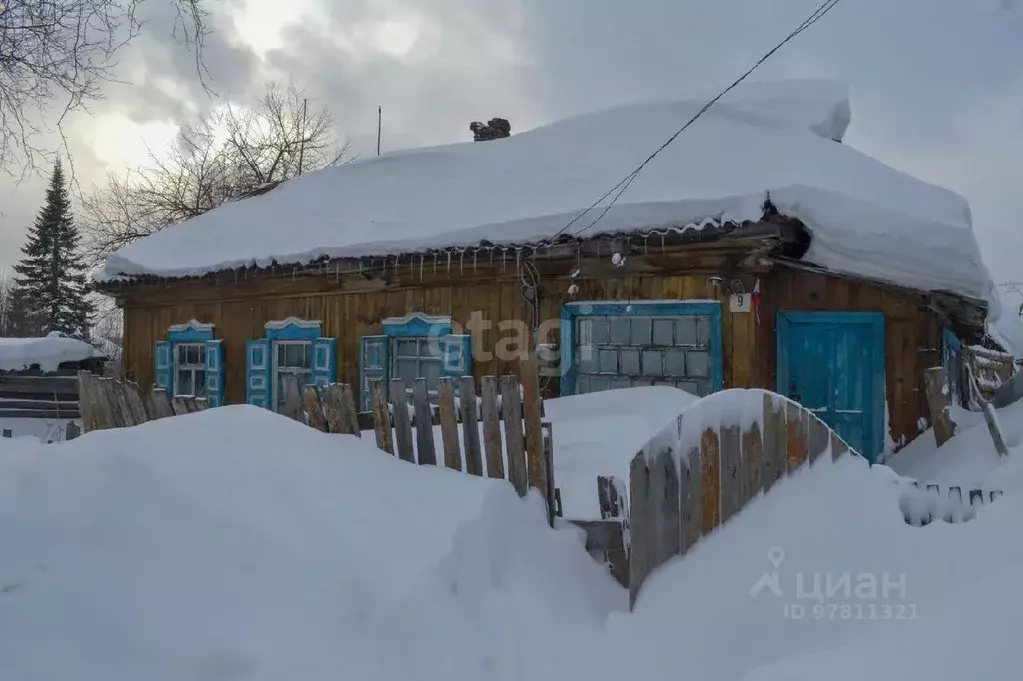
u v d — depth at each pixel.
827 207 6.09
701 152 7.74
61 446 3.28
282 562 2.73
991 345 11.21
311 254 8.28
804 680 2.57
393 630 2.51
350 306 8.68
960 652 2.51
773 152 7.39
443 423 3.87
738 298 6.60
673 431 3.39
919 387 6.91
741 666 2.81
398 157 10.55
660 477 3.35
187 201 23.55
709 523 3.37
